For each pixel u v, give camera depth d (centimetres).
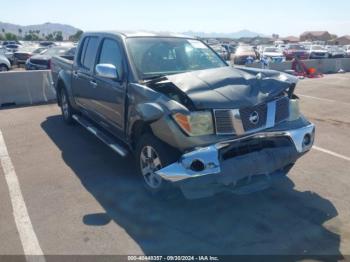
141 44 489
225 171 346
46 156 562
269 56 2733
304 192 439
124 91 449
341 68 2170
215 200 418
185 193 360
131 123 430
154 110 371
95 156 561
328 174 494
